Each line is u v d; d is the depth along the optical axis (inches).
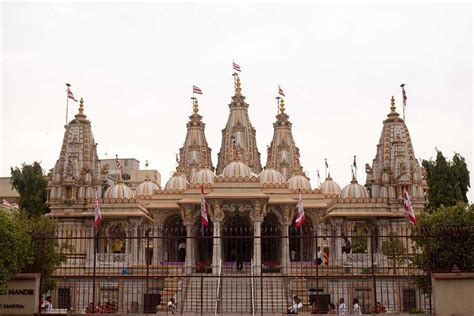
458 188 2719.0
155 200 2755.9
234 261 2630.4
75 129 3004.4
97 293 1946.4
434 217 1576.0
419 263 1545.3
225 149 3435.0
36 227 1593.3
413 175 2815.0
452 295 1300.4
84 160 2972.4
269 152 3668.8
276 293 1752.0
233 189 2389.3
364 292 1980.8
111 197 2701.8
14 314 1328.7
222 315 1364.4
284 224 2536.9
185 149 3624.5
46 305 1509.6
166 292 1875.0
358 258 2273.6
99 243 2635.3
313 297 2034.9
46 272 1568.7
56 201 2856.8
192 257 2440.9
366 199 2568.9
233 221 2655.0
